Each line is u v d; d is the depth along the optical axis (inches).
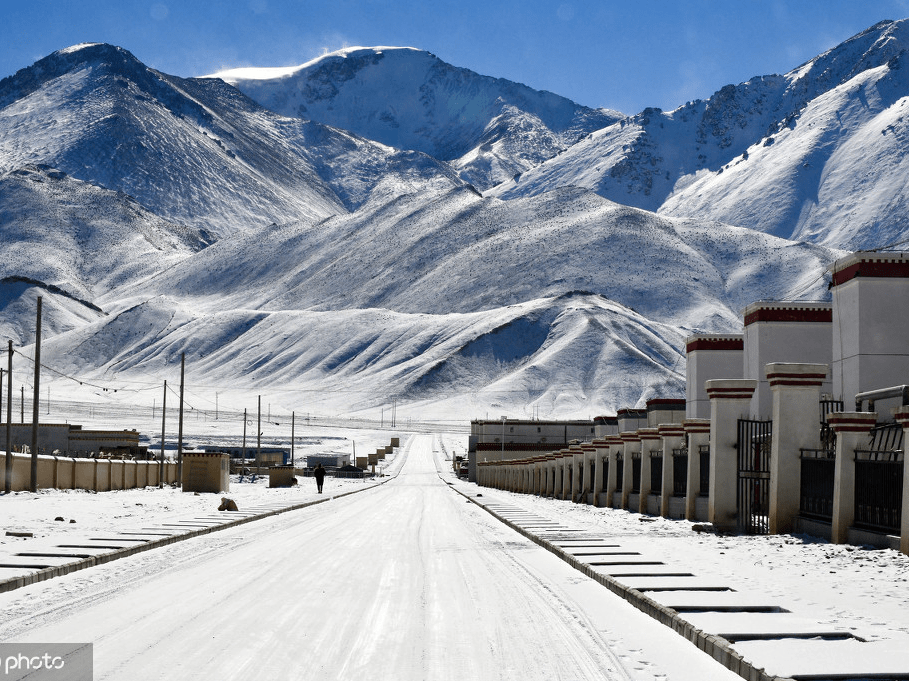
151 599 563.5
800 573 678.5
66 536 957.2
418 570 724.7
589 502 1980.8
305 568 727.7
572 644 443.2
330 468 5339.6
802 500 1024.2
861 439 903.7
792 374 1027.9
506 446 4475.9
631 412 2412.6
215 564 751.7
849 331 1301.7
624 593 590.2
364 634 462.0
